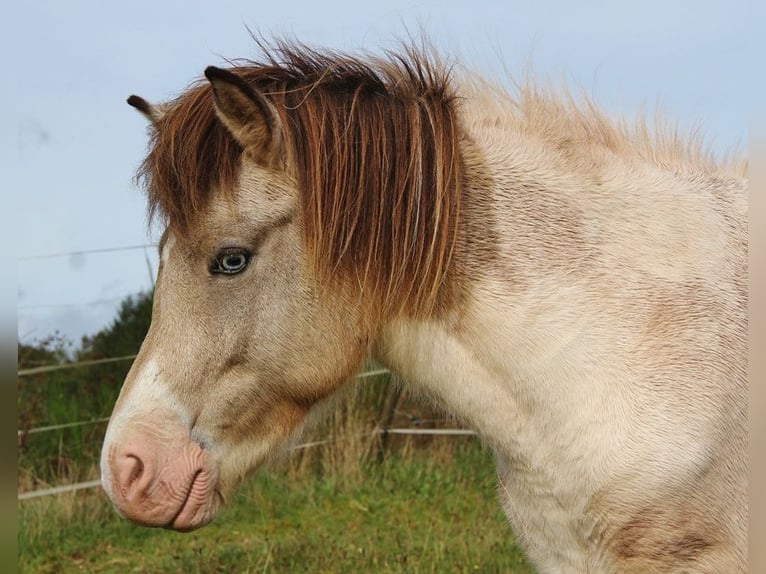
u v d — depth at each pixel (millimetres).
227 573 4988
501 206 2312
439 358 2316
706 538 2121
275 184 2232
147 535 5949
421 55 2400
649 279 2238
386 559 4941
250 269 2248
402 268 2266
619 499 2133
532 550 2389
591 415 2160
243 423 2328
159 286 2326
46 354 8664
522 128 2445
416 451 7293
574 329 2195
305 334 2285
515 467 2336
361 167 2260
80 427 7418
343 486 6660
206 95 2256
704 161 2486
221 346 2260
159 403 2229
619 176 2365
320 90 2326
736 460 2154
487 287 2258
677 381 2143
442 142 2279
